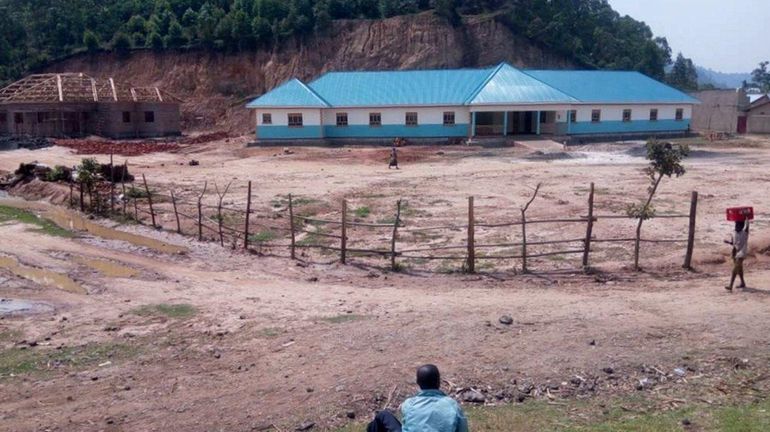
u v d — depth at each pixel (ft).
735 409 27.81
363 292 46.75
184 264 56.34
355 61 239.91
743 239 43.42
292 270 53.98
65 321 41.29
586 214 73.00
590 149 145.48
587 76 184.03
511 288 47.14
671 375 31.32
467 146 154.51
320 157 139.03
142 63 247.09
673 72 325.83
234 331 38.68
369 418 28.32
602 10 307.78
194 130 228.63
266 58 242.17
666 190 90.84
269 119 164.14
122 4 273.95
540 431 26.40
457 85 170.81
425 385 19.29
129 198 86.89
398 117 164.96
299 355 34.63
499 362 32.91
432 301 43.57
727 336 35.40
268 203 83.87
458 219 72.33
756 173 107.04
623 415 27.71
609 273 50.49
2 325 40.45
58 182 95.45
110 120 186.39
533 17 261.24
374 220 73.05
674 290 45.11
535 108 160.15
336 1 249.75
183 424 28.22
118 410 29.50
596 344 34.73
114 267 55.26
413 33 242.58
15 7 291.99
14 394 31.09
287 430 27.55
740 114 198.29
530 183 99.25
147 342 37.40
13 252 59.67
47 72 253.44
